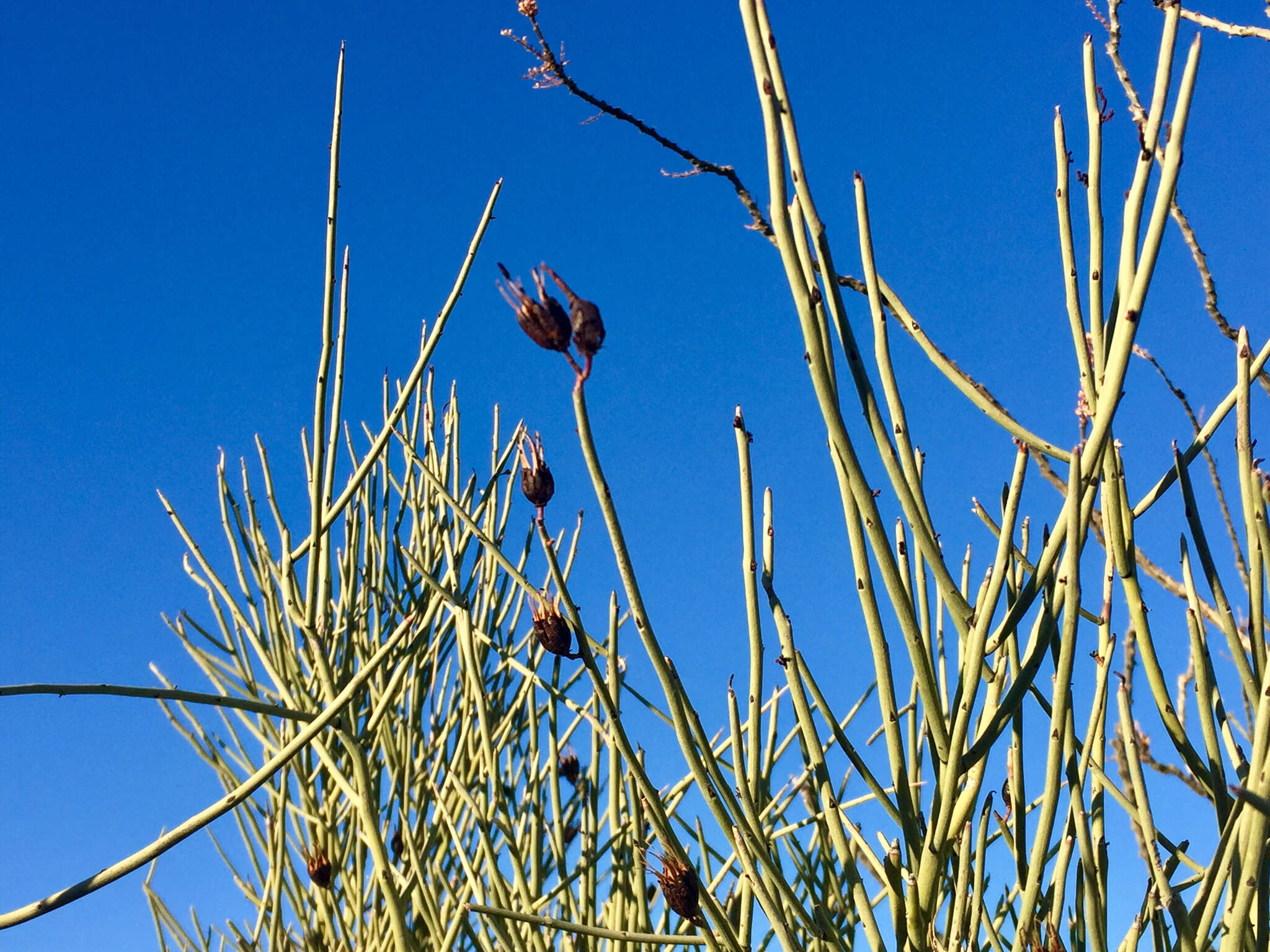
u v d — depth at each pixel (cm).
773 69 31
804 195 32
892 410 33
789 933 32
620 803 46
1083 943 35
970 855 34
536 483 34
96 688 35
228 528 59
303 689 55
